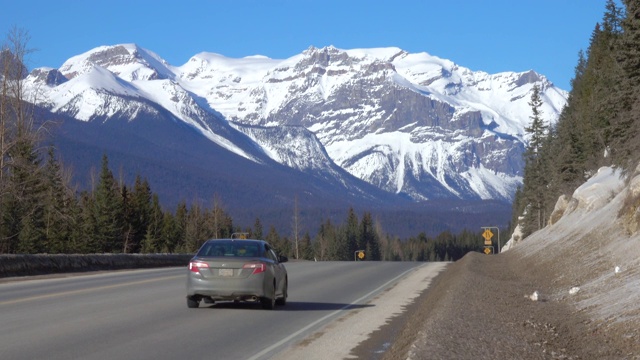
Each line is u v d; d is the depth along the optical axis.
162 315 19.38
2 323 17.42
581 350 13.10
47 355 13.19
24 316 18.78
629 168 35.56
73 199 84.31
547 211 81.06
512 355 12.17
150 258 51.12
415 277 37.19
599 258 27.05
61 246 81.69
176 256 56.06
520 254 46.81
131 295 24.92
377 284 32.28
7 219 66.81
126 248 100.69
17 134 53.47
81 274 38.16
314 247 195.12
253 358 13.31
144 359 12.99
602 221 33.12
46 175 66.50
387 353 13.70
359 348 14.49
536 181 89.50
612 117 39.16
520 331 14.94
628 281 18.98
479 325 15.38
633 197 28.67
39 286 28.91
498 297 21.81
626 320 14.55
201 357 13.30
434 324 15.05
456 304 19.20
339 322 18.50
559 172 66.44
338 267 48.09
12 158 54.53
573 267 28.33
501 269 37.81
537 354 12.42
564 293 22.00
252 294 20.42
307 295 26.66
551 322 16.48
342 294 27.11
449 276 33.84
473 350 12.38
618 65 38.94
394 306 22.70
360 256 169.00
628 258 23.75
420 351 12.05
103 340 14.98
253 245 21.44
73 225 85.75
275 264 21.83
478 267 37.94
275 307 22.09
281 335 16.12
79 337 15.32
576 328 15.48
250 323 18.06
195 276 20.64
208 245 21.52
